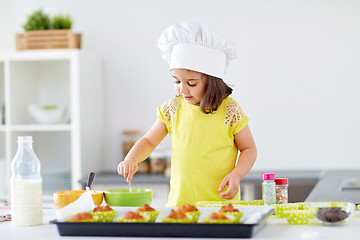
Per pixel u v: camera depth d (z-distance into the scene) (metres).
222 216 1.29
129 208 1.50
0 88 4.32
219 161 2.11
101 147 4.09
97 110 4.02
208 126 2.13
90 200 1.47
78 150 3.74
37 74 4.26
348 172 3.53
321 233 1.28
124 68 4.11
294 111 3.87
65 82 4.23
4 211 1.77
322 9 3.83
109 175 3.81
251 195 3.42
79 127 3.75
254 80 3.91
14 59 3.84
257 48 3.90
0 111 3.99
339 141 3.82
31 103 4.16
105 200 1.73
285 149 3.88
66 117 3.99
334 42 3.82
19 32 4.27
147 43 4.07
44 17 3.94
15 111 3.95
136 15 4.09
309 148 3.86
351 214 1.41
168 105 2.25
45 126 3.81
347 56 3.81
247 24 3.91
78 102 3.74
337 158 3.83
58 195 1.64
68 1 4.18
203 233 1.25
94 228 1.31
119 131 4.12
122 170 2.08
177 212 1.31
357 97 3.80
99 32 4.14
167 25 4.04
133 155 2.14
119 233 1.30
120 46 4.11
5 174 3.91
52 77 4.25
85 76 3.85
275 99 3.88
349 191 2.45
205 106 2.12
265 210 1.41
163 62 4.06
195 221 1.35
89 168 3.88
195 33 2.14
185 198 2.11
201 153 2.12
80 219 1.33
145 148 2.20
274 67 3.88
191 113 2.17
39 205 1.54
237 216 1.32
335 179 3.07
